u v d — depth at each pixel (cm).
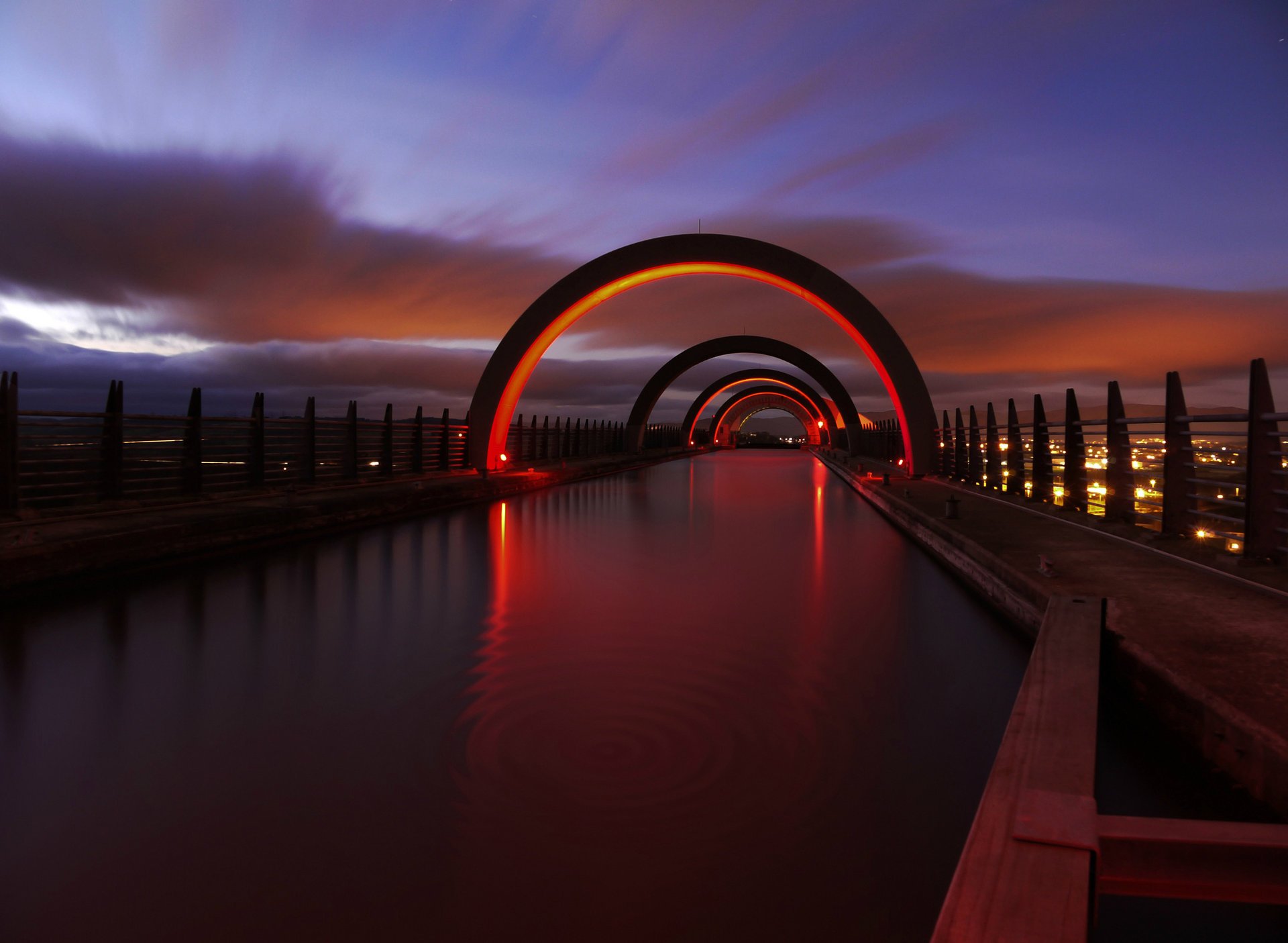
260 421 1236
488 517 1301
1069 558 652
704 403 5728
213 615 585
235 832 261
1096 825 193
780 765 316
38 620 566
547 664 462
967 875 174
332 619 575
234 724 362
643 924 211
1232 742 295
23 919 214
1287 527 599
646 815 273
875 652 491
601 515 1354
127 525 798
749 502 1634
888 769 313
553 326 2150
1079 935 150
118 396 951
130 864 242
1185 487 739
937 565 834
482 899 222
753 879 233
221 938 205
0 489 805
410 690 412
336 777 304
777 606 628
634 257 2097
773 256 2019
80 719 369
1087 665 345
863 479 1947
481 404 2161
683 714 377
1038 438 1193
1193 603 480
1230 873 183
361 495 1273
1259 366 595
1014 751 248
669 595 668
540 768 311
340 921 212
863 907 219
